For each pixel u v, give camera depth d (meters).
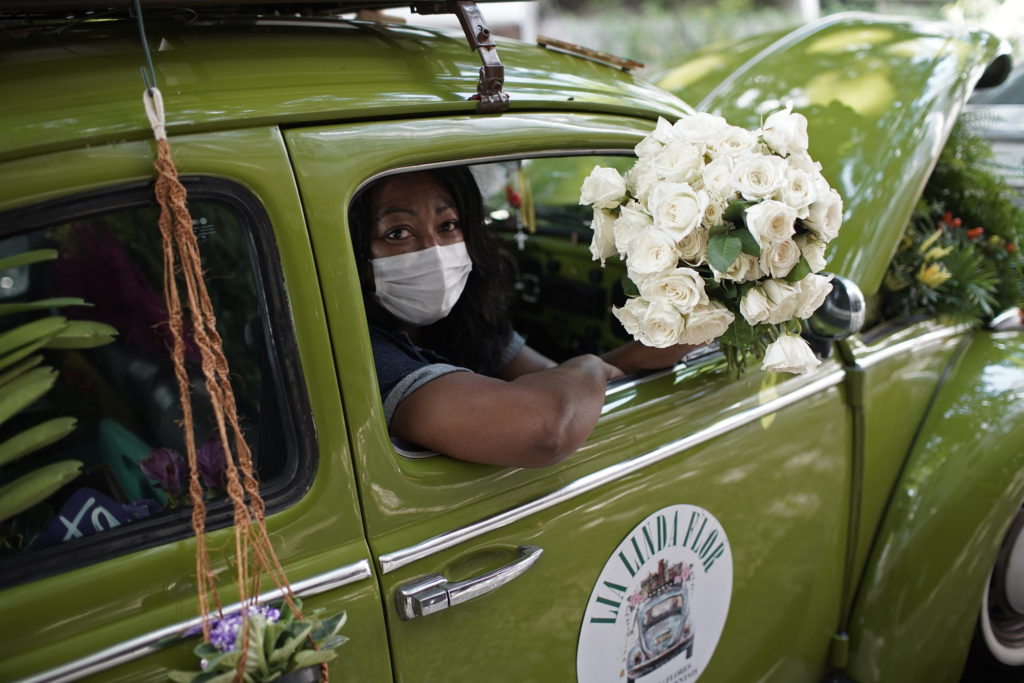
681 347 1.56
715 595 1.69
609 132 1.49
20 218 0.97
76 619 0.99
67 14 1.19
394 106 1.22
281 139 1.12
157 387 1.14
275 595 1.10
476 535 1.28
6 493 1.00
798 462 1.81
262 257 1.11
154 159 1.02
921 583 2.01
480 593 1.24
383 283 1.44
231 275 1.13
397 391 1.33
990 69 2.46
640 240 1.27
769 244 1.25
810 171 1.33
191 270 0.98
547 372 1.41
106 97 1.04
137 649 1.01
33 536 1.02
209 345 0.98
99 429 1.09
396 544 1.21
